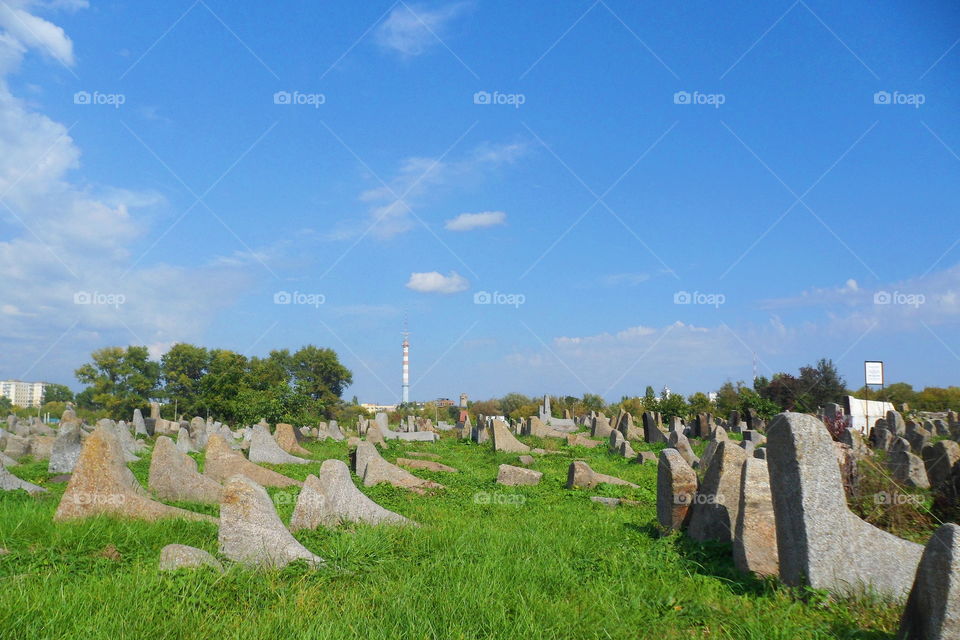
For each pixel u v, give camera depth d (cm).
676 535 984
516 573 768
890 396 4531
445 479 1862
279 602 676
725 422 4228
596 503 1462
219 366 6544
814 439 723
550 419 4738
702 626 622
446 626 599
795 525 718
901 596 691
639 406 5806
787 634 586
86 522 1002
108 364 6944
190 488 1439
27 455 2414
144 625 582
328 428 4278
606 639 584
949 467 1484
